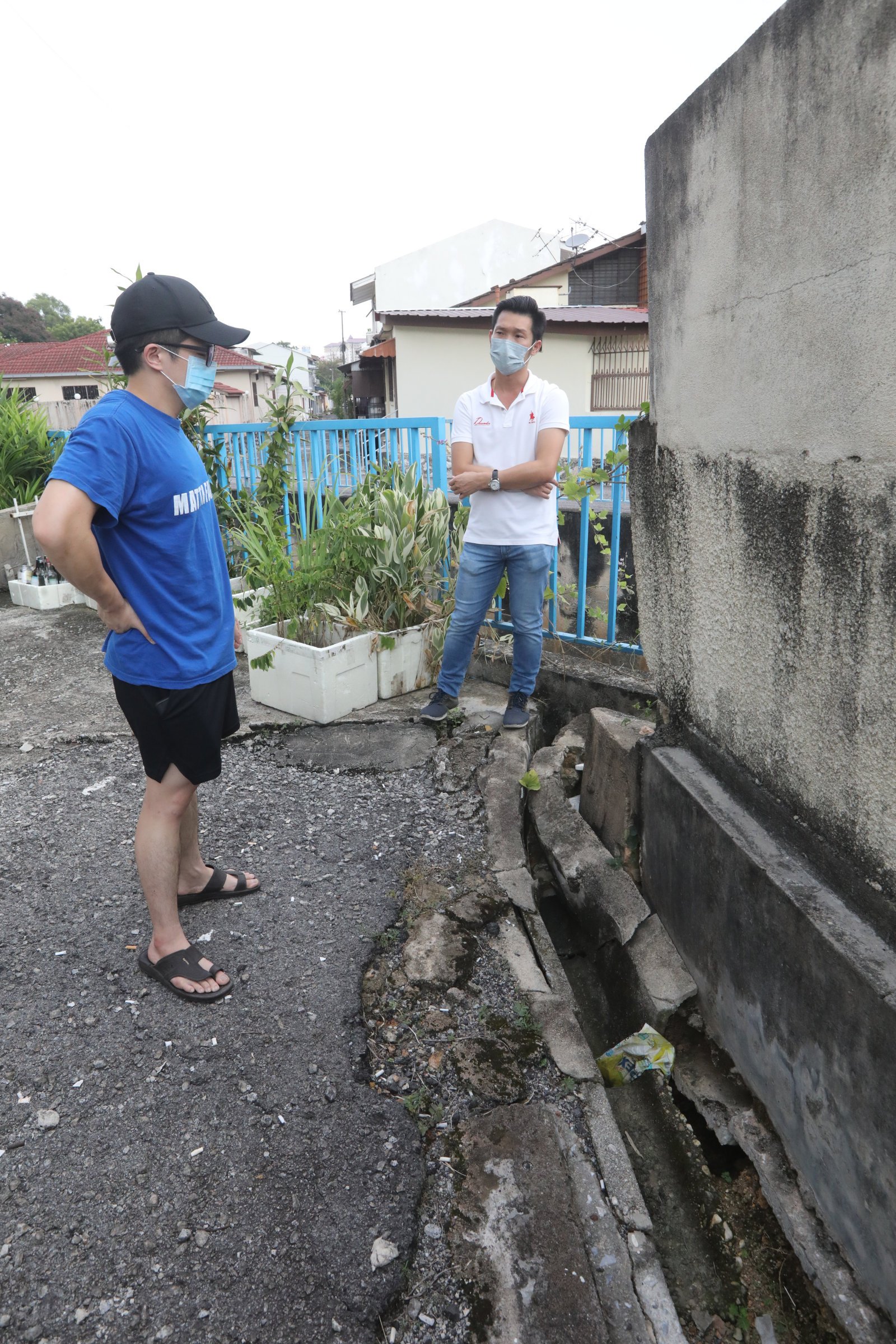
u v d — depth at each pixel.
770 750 2.01
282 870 2.75
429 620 4.21
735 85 1.82
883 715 1.52
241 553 5.75
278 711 3.98
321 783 3.32
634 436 2.68
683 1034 2.38
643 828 2.77
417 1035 2.08
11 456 7.09
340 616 4.00
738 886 2.04
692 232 2.13
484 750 3.50
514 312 3.24
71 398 28.81
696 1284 1.81
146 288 1.88
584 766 3.29
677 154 2.17
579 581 4.14
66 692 4.42
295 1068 1.96
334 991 2.21
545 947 2.49
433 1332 1.43
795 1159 1.88
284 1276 1.51
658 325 2.44
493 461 3.41
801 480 1.72
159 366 1.91
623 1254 1.60
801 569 1.76
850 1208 1.66
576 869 2.87
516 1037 2.09
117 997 2.17
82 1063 1.96
